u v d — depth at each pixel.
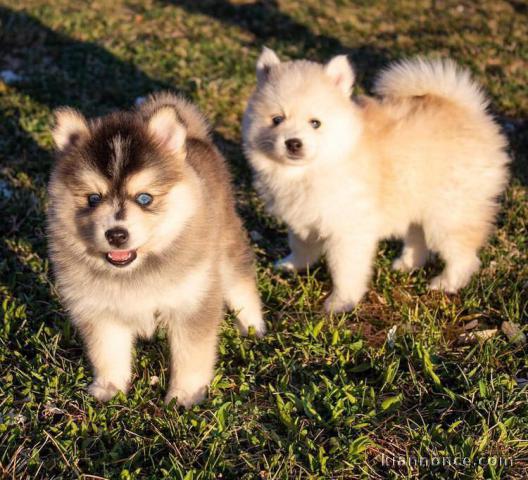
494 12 2.45
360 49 2.14
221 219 0.98
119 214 0.86
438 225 1.15
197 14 2.40
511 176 1.42
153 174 0.88
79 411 0.94
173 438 0.91
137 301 0.90
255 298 1.07
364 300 1.15
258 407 0.95
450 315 1.11
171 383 0.96
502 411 0.93
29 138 1.47
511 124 1.66
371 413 0.93
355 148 1.11
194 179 0.92
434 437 0.91
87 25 2.19
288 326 1.08
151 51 2.01
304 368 1.01
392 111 1.14
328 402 0.94
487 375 0.99
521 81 1.88
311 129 1.10
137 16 2.33
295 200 1.13
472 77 1.87
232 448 0.91
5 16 2.20
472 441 0.90
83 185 0.88
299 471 0.88
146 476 0.88
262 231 1.31
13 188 1.32
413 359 1.01
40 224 1.24
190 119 1.04
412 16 2.43
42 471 0.88
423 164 1.12
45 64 1.89
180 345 0.94
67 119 0.90
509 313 1.09
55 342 1.00
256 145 1.14
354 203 1.11
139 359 1.02
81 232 0.89
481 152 1.13
